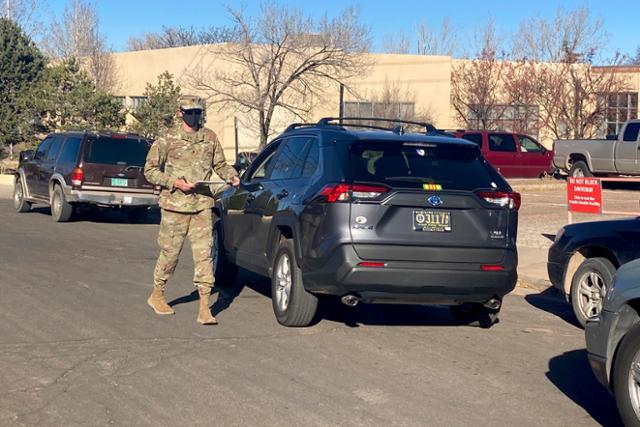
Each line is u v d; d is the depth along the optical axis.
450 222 7.75
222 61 36.31
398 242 7.61
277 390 6.38
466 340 8.28
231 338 7.96
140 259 12.80
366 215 7.59
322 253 7.70
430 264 7.69
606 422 5.91
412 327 8.77
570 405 6.27
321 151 8.16
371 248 7.57
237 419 5.72
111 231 16.59
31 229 16.34
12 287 10.13
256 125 36.38
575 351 7.97
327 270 7.68
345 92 38.41
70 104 28.28
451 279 7.77
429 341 8.15
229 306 9.48
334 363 7.19
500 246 7.88
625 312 5.69
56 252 13.22
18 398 6.06
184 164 8.21
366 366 7.13
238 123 37.09
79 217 19.08
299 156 8.76
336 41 31.83
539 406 6.23
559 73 39.28
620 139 25.55
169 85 29.92
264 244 9.02
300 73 31.14
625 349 5.48
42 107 28.34
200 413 5.82
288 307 8.34
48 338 7.76
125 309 9.11
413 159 7.96
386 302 7.96
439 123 41.62
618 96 38.88
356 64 31.98
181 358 7.20
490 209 7.85
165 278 8.77
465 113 42.16
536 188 26.67
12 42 34.12
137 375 6.67
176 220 8.41
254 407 5.97
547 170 29.38
